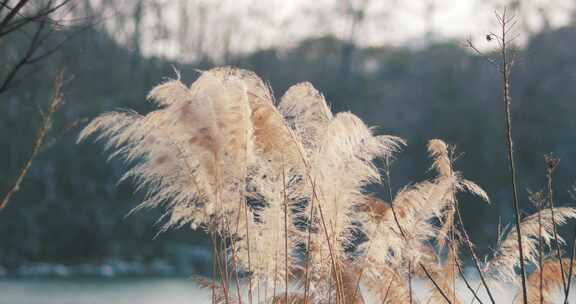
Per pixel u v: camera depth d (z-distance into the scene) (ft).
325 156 24.44
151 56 176.14
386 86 201.05
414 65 204.74
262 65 190.19
